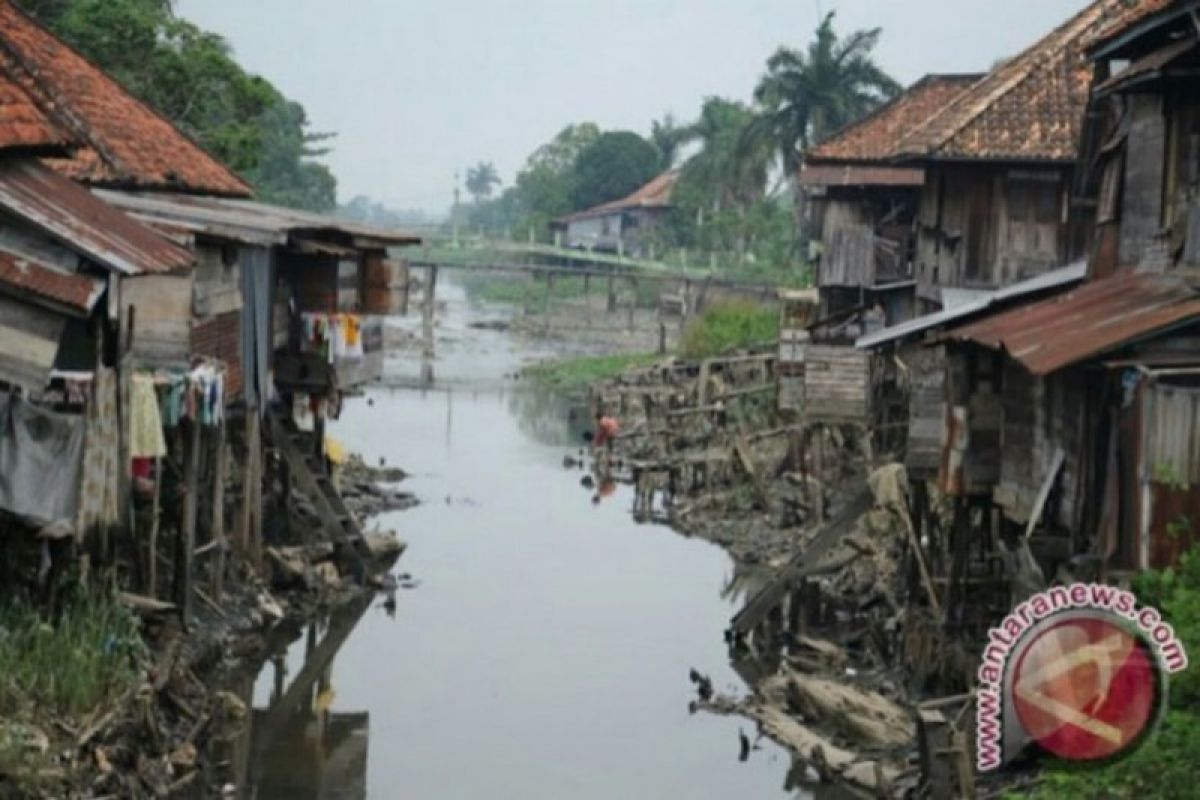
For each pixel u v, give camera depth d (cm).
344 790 2181
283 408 3400
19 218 1945
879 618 2902
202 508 2809
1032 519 2061
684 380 5641
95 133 2977
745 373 5228
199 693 2314
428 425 5991
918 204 4381
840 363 3775
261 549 3094
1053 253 3472
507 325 9912
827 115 7106
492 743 2412
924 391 2612
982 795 1702
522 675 2780
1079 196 2725
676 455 4812
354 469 4681
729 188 8894
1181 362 1797
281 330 3309
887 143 4622
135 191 2986
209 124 4653
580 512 4356
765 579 3528
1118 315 1941
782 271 7812
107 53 4331
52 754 1758
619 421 5781
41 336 1930
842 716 2389
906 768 2153
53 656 1916
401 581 3456
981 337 2108
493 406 6581
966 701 1894
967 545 2411
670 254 9438
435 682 2733
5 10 3269
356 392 4572
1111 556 1809
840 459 4078
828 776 2242
